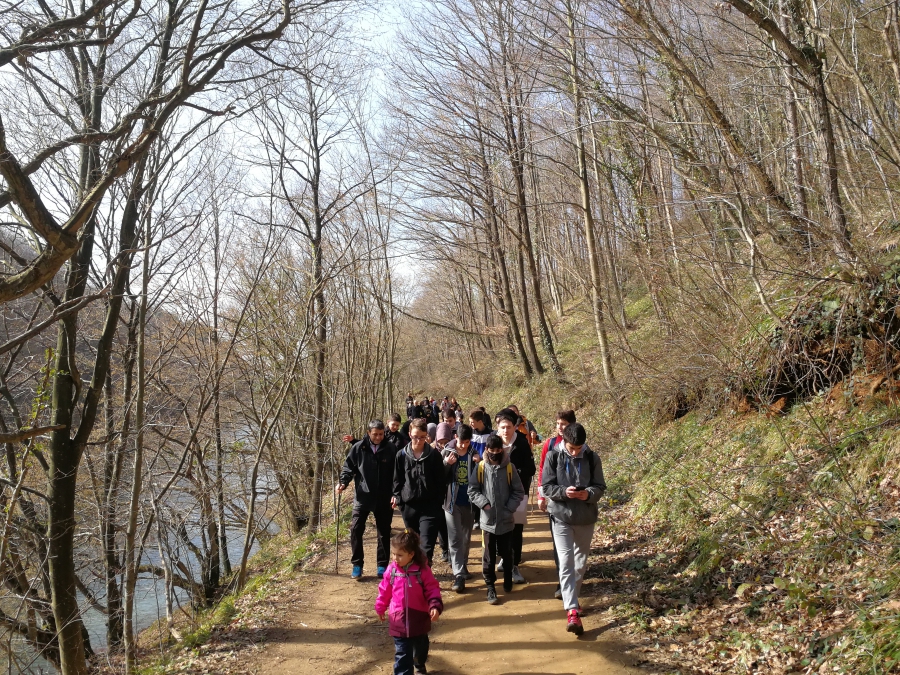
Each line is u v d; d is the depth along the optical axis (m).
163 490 9.48
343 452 14.57
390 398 19.22
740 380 7.92
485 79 16.31
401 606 4.59
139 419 7.86
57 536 8.08
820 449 5.91
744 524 5.75
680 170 9.24
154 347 11.71
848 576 4.48
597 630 5.30
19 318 9.52
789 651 4.12
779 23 8.47
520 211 19.16
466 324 34.75
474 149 18.30
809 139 9.34
